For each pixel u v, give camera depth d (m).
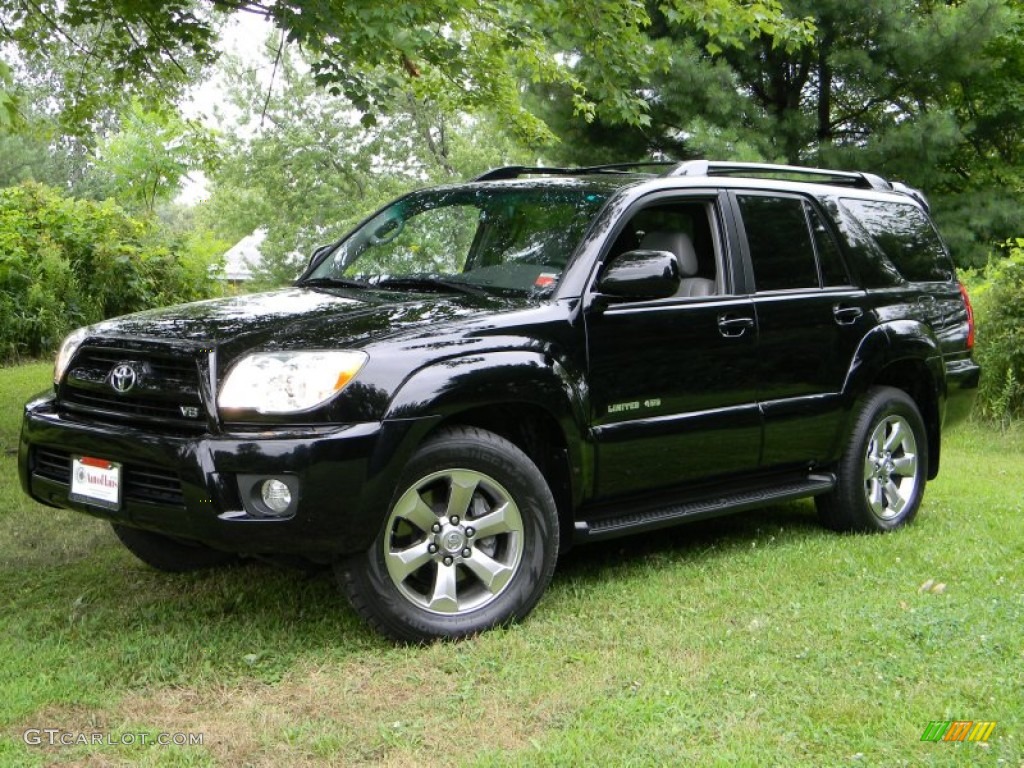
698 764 2.93
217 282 15.91
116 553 5.09
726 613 4.21
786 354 4.97
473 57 8.31
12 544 5.24
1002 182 19.45
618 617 4.16
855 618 4.10
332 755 3.02
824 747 3.04
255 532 3.54
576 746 3.02
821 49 16.47
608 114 8.59
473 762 2.96
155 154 20.81
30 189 15.01
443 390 3.73
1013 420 9.93
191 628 4.04
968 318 6.09
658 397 4.46
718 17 8.05
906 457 5.68
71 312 13.61
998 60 16.97
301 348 3.67
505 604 3.98
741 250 4.92
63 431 3.94
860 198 5.71
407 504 3.78
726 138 15.12
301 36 6.33
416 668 3.66
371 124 6.93
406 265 4.85
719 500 4.82
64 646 3.81
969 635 3.87
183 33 7.94
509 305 4.14
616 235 4.46
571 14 7.53
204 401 3.62
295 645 3.84
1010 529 5.68
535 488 4.02
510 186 4.97
